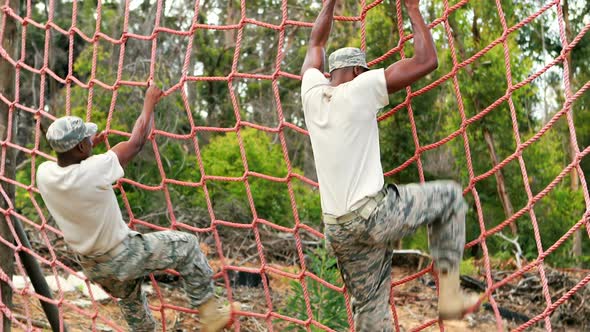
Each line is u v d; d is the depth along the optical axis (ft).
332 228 11.80
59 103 69.51
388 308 12.67
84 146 13.33
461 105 12.98
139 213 43.37
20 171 52.70
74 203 13.05
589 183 68.54
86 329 23.84
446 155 55.72
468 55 51.44
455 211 11.83
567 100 11.69
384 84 11.53
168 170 46.34
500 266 45.27
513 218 12.21
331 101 11.75
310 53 13.19
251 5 86.07
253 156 46.52
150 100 15.25
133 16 68.54
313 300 20.18
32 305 25.30
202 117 76.59
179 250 14.19
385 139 51.60
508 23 52.34
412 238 53.21
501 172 53.47
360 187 11.47
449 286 11.82
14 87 19.10
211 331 14.65
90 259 13.57
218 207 44.45
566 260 53.72
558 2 11.87
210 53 81.61
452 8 12.96
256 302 30.60
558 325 32.94
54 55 72.13
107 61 58.13
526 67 51.72
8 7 18.89
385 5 48.57
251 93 87.51
